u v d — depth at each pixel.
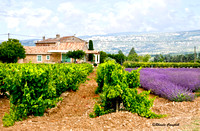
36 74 4.94
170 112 5.43
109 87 4.89
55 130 3.64
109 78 5.02
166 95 7.55
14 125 4.15
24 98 4.92
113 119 4.25
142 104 4.78
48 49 37.12
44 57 35.50
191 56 59.28
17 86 4.89
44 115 5.42
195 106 5.99
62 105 6.55
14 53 27.59
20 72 4.94
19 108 4.86
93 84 11.36
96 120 4.32
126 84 4.96
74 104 6.69
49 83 5.66
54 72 7.85
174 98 7.16
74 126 3.94
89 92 8.83
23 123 4.32
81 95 8.20
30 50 36.03
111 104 5.25
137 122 4.14
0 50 27.20
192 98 6.92
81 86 10.55
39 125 4.04
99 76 7.95
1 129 3.78
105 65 5.13
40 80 5.08
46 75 5.23
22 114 4.89
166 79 10.60
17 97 4.93
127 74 5.14
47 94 5.51
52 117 5.18
